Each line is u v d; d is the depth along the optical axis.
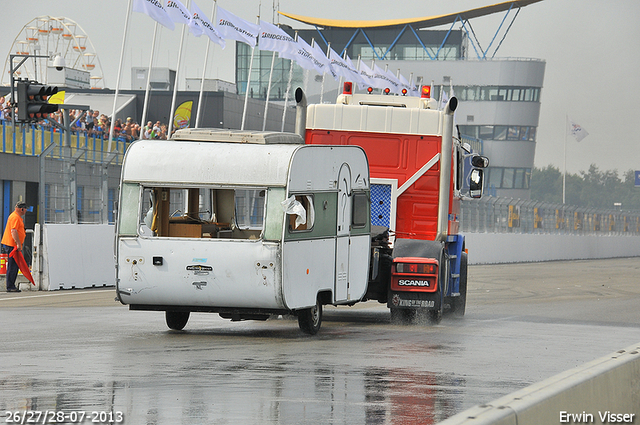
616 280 63.69
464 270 35.56
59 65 60.03
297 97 33.34
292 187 24.42
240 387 16.83
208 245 24.58
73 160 45.31
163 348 22.38
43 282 42.88
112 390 16.22
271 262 24.17
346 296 27.69
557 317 35.47
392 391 16.83
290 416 14.35
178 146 25.31
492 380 18.47
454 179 34.03
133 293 25.25
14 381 17.08
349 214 27.69
